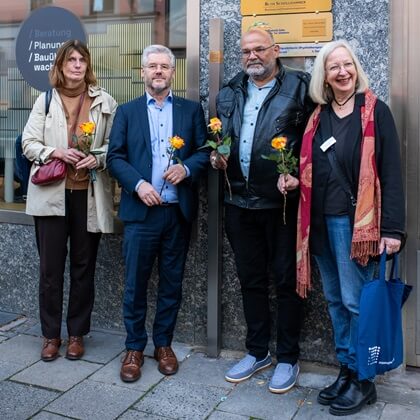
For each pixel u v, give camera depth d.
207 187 3.44
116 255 3.77
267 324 3.26
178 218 3.20
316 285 3.28
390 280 2.75
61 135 3.28
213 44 3.28
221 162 3.04
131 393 3.05
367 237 2.63
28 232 3.97
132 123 3.13
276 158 2.80
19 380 3.18
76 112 3.33
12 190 4.09
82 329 3.48
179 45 3.59
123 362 3.24
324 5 3.15
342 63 2.68
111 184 3.41
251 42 2.91
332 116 2.77
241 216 3.11
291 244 3.06
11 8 4.05
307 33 3.19
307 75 3.00
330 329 3.29
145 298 3.27
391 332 2.73
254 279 3.19
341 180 2.71
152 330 3.69
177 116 3.16
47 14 3.96
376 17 3.06
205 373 3.28
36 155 3.26
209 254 3.42
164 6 3.62
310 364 3.33
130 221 3.15
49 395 3.02
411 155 3.09
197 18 3.41
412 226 3.13
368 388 2.90
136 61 3.77
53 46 3.96
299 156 2.96
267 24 3.12
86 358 3.45
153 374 3.26
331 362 3.30
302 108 2.94
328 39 3.16
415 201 3.11
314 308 3.30
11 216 4.00
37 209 3.30
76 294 3.46
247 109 3.02
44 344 3.46
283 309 3.13
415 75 3.05
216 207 3.37
